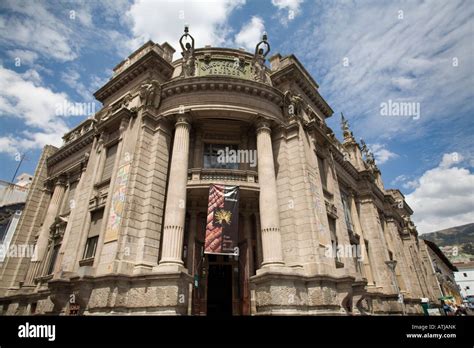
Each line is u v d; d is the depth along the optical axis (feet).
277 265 48.70
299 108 68.74
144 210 53.57
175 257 47.60
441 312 108.68
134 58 77.05
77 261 55.83
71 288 51.13
